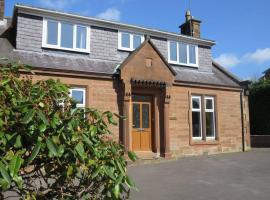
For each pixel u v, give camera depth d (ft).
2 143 7.98
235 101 62.34
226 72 66.33
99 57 52.19
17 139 8.02
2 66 10.73
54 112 8.91
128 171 40.27
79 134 9.02
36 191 9.39
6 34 51.60
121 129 48.42
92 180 9.49
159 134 52.29
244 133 62.34
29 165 8.93
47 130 8.61
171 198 26.86
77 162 8.96
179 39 60.70
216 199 26.53
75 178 9.70
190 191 29.35
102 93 48.06
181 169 41.34
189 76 58.34
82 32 51.93
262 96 80.28
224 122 60.13
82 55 51.06
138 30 56.13
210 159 50.21
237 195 27.81
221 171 39.52
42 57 47.24
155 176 36.68
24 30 47.57
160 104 52.90
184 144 54.29
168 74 52.70
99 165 9.00
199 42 63.00
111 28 53.98
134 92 51.13
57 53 49.26
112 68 50.85
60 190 9.52
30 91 9.61
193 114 56.85
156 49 51.98
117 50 53.93
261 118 80.23
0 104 8.59
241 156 53.01
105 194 9.18
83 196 9.59
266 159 48.44
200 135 57.26
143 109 52.34
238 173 38.04
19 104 8.59
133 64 49.75
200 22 70.13
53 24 49.78
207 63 63.87
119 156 9.53
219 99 60.03
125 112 48.55
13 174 7.44
